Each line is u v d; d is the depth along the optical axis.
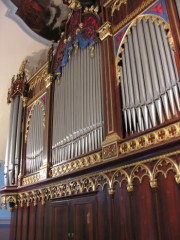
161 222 3.25
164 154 3.40
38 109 7.38
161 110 3.65
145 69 4.10
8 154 7.71
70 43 6.45
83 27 6.11
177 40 3.62
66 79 6.26
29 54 9.12
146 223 3.42
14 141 7.81
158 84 3.81
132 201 3.68
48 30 8.61
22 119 8.14
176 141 3.16
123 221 3.73
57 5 7.94
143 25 4.48
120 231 3.74
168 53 3.78
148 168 3.56
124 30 4.89
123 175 3.90
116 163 3.99
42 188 5.96
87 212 4.43
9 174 7.38
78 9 6.52
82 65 5.77
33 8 7.89
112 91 4.57
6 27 8.14
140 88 4.09
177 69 3.51
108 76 4.76
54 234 5.14
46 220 5.55
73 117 5.48
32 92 8.10
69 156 5.25
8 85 9.69
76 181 4.86
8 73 9.44
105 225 4.01
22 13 7.88
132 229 3.58
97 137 4.68
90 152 4.66
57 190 5.41
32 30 8.44
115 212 3.90
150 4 4.48
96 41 5.49
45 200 5.79
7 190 7.08
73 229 4.65
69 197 4.96
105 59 4.98
